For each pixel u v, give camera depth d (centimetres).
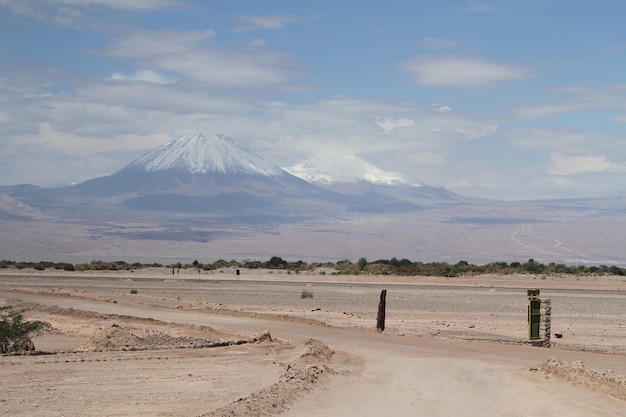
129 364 2869
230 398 2189
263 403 1988
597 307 6819
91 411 1970
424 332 4712
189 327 4541
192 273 12588
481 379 2614
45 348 3709
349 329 4609
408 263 14312
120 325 4612
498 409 2067
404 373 2738
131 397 2186
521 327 5162
